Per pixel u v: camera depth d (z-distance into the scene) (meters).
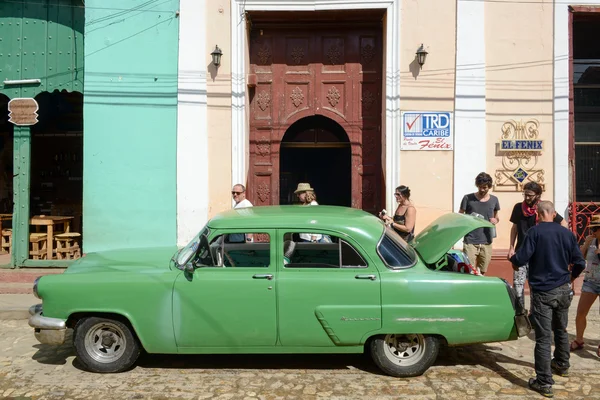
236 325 4.80
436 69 8.48
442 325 4.74
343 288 4.77
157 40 8.64
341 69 9.32
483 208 6.92
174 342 4.85
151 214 8.65
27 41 9.08
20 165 8.97
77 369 5.17
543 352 4.63
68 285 4.86
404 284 4.76
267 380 4.91
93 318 4.95
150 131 8.64
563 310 4.90
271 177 9.33
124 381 4.87
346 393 4.62
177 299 4.81
